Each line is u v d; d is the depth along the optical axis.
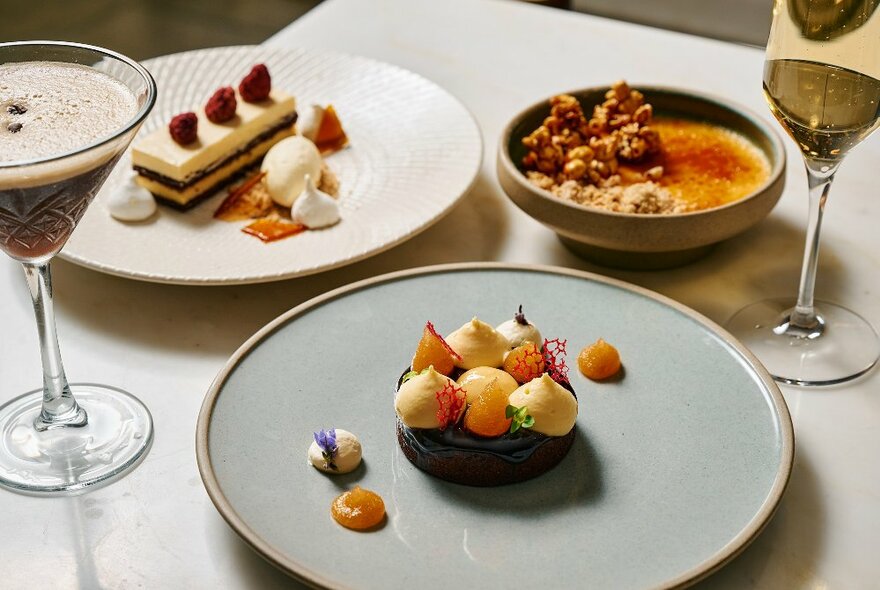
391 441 0.84
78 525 0.80
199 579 0.75
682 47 1.59
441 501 0.78
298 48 1.49
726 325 1.01
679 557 0.72
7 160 0.70
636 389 0.89
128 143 0.77
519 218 1.20
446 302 0.98
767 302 1.04
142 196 1.15
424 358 0.83
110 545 0.78
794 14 0.82
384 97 1.38
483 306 0.98
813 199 0.94
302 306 0.96
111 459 0.86
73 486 0.83
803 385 0.93
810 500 0.81
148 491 0.83
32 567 0.76
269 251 1.09
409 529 0.75
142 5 3.22
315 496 0.78
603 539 0.74
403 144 1.28
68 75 0.82
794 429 0.89
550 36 1.62
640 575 0.71
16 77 0.82
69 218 0.78
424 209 1.12
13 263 1.12
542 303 0.98
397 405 0.80
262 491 0.77
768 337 0.99
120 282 1.09
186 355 0.99
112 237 1.11
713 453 0.81
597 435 0.84
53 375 0.88
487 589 0.70
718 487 0.78
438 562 0.72
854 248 1.13
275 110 1.33
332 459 0.79
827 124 0.85
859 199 1.21
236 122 1.28
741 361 0.89
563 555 0.73
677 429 0.84
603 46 1.59
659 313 0.96
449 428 0.78
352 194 1.20
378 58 1.56
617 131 1.19
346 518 0.75
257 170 1.29
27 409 0.91
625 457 0.82
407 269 1.07
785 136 1.35
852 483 0.83
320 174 1.21
